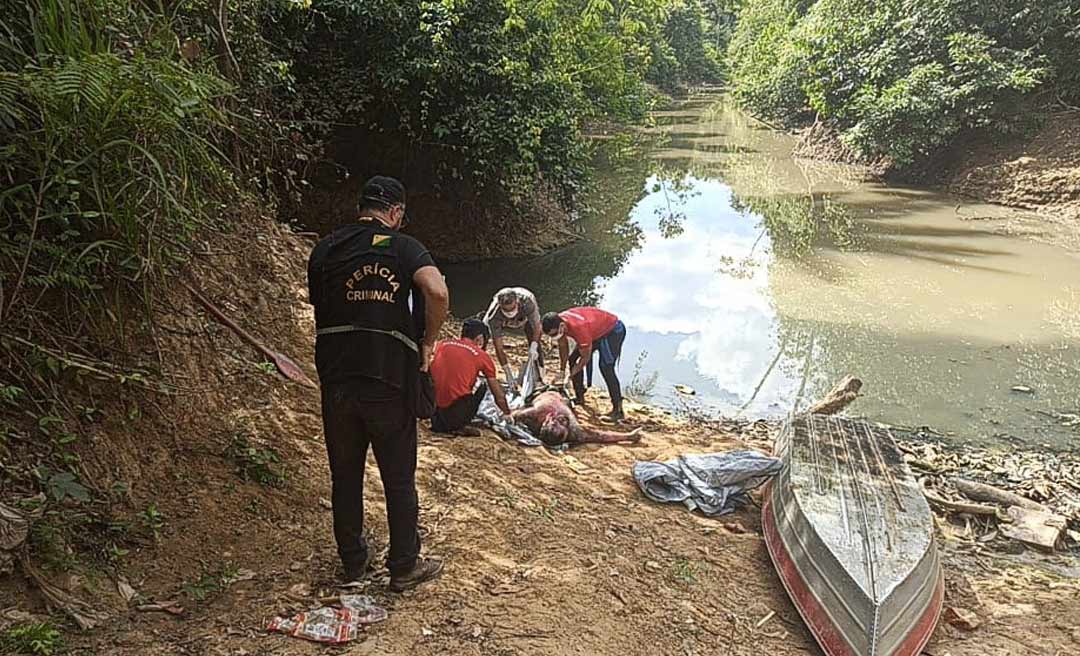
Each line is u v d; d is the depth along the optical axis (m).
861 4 24.80
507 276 14.20
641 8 20.62
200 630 3.57
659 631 4.39
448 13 12.24
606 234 17.31
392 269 3.79
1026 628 5.19
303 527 4.56
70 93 3.52
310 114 12.23
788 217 19.06
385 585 4.15
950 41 21.66
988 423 8.61
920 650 4.64
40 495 3.68
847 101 24.61
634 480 6.42
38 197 3.69
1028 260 14.95
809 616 4.76
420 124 13.27
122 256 4.37
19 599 3.37
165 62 4.11
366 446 4.00
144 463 4.43
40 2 3.97
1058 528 6.49
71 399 4.20
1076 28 20.52
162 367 4.87
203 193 5.74
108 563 3.79
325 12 12.23
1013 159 20.56
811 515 5.30
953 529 6.62
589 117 18.89
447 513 5.14
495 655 3.74
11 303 3.75
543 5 13.59
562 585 4.53
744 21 47.00
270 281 7.14
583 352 7.81
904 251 15.70
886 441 6.62
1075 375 9.78
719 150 30.38
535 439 6.88
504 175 13.62
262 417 5.40
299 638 3.60
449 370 6.46
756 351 10.74
